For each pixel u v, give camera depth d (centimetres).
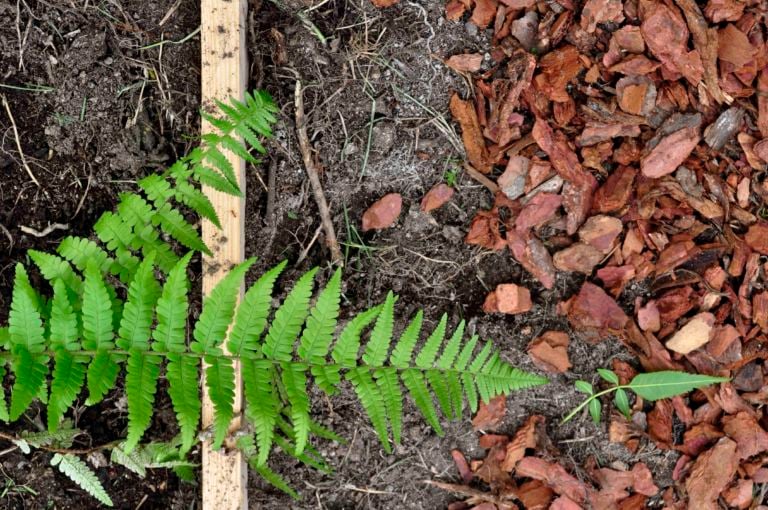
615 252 133
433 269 134
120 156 130
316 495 133
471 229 133
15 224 129
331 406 133
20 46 129
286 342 116
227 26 126
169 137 130
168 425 131
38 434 126
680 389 132
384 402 120
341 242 133
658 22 128
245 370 116
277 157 132
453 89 133
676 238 133
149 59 130
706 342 133
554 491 134
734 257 133
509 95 131
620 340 134
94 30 129
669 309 133
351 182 133
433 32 132
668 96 131
